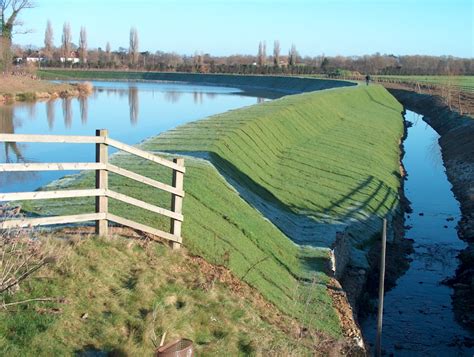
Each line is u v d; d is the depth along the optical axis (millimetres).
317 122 40344
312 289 13633
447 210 27734
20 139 9055
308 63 155500
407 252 21781
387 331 15641
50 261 8992
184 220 13188
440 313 16875
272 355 9461
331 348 10914
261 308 11602
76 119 50469
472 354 14562
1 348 7152
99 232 10516
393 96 80438
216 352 8891
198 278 10930
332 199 23594
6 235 9164
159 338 8367
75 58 153125
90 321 8297
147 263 10523
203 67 141125
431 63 143875
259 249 15016
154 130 43219
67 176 17172
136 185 15133
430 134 53812
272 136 29734
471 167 34375
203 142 22188
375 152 35906
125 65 148000
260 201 19312
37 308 8047
